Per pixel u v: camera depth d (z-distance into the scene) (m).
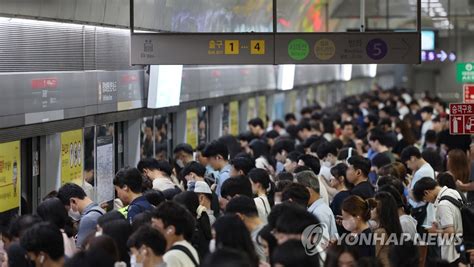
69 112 21.53
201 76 31.89
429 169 22.42
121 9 23.95
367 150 31.38
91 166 23.97
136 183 17.50
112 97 24.38
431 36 40.22
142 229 12.85
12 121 18.52
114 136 26.41
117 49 24.75
